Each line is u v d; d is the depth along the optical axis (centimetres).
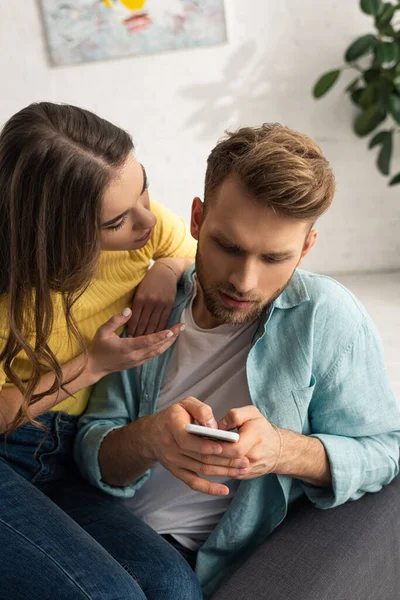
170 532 129
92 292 133
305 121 345
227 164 105
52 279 121
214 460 106
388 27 310
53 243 118
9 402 125
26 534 108
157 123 351
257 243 105
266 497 121
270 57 335
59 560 104
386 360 274
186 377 129
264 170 100
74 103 350
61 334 131
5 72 344
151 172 361
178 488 130
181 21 331
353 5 324
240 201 103
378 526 116
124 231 124
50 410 133
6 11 333
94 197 116
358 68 325
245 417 108
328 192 105
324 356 117
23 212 117
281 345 118
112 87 346
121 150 119
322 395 120
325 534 114
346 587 107
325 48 331
